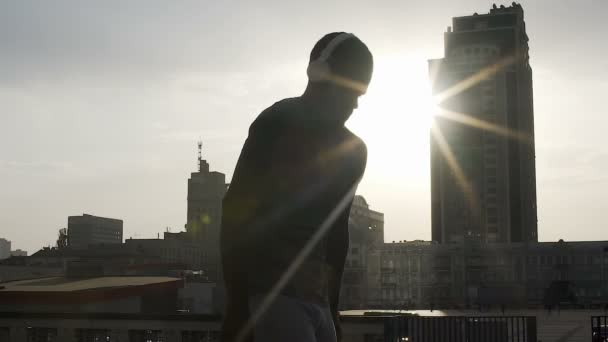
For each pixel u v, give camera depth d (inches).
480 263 6737.2
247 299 108.5
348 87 115.5
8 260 6688.0
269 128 111.0
